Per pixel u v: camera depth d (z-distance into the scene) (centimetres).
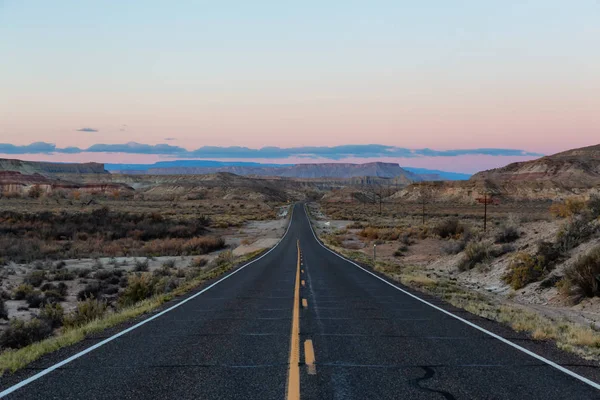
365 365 726
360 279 2112
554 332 966
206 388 616
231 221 9088
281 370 698
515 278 2103
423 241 4806
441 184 17525
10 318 1825
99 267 3594
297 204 17288
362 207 14538
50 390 611
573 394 593
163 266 3494
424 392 599
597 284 1608
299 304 1379
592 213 2341
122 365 734
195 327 1047
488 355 792
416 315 1192
